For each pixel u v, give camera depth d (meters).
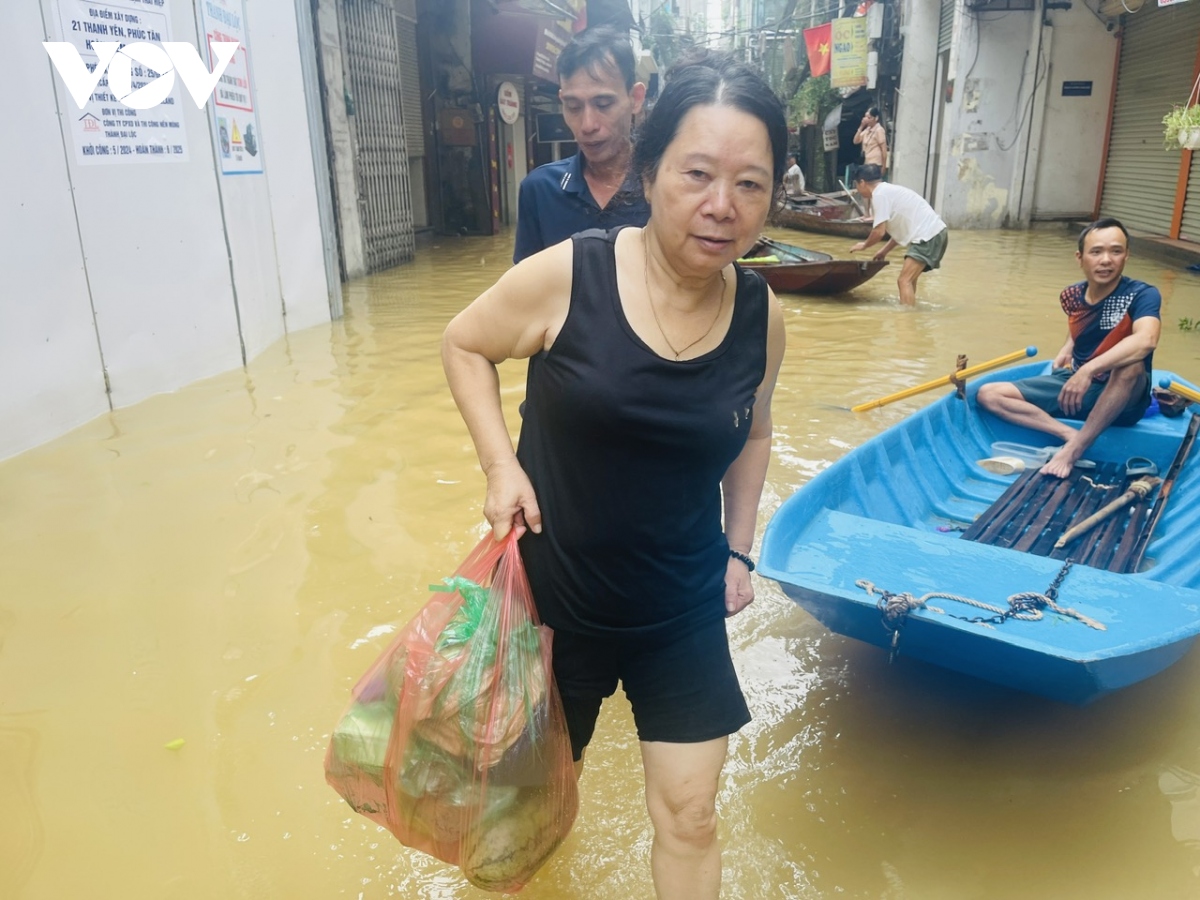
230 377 6.55
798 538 3.11
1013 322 8.60
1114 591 2.77
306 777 2.65
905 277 9.38
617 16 9.21
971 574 2.88
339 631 3.33
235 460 4.92
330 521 4.20
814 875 2.32
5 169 4.84
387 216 12.86
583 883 2.31
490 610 1.82
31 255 5.03
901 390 6.37
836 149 21.80
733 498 2.18
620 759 2.77
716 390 1.78
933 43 18.31
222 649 3.23
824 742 2.83
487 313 1.84
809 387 6.44
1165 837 2.44
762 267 9.62
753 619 3.54
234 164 6.86
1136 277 10.94
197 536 4.04
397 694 1.85
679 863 1.91
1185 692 3.06
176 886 2.28
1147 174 14.59
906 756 2.77
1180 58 13.48
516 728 1.79
